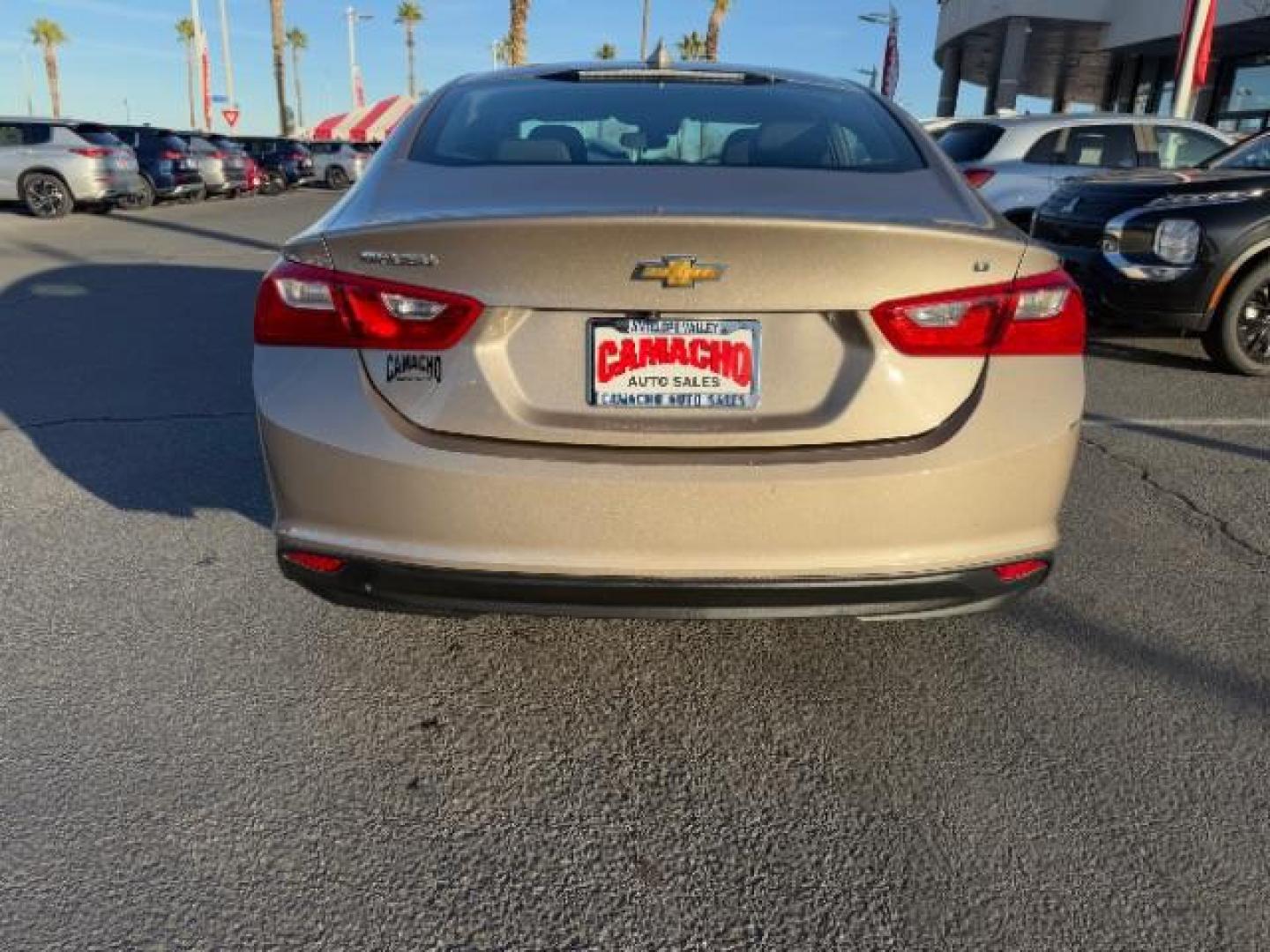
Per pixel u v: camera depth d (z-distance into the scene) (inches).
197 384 216.5
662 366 81.2
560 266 79.1
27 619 112.3
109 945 69.1
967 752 91.7
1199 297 224.5
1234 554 134.3
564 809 84.1
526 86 118.2
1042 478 85.0
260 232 593.3
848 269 79.8
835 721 96.7
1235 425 194.4
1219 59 818.8
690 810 84.2
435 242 79.7
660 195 89.2
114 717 94.7
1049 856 78.8
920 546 83.1
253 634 110.0
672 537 80.8
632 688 102.0
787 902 74.4
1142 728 95.2
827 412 82.3
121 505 145.8
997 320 83.3
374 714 96.5
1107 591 123.0
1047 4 877.8
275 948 69.5
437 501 81.3
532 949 70.0
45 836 79.0
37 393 207.9
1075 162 346.9
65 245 505.4
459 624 113.1
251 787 85.6
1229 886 75.8
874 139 105.8
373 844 79.5
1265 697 100.3
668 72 122.0
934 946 70.6
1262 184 221.8
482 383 81.4
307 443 82.9
